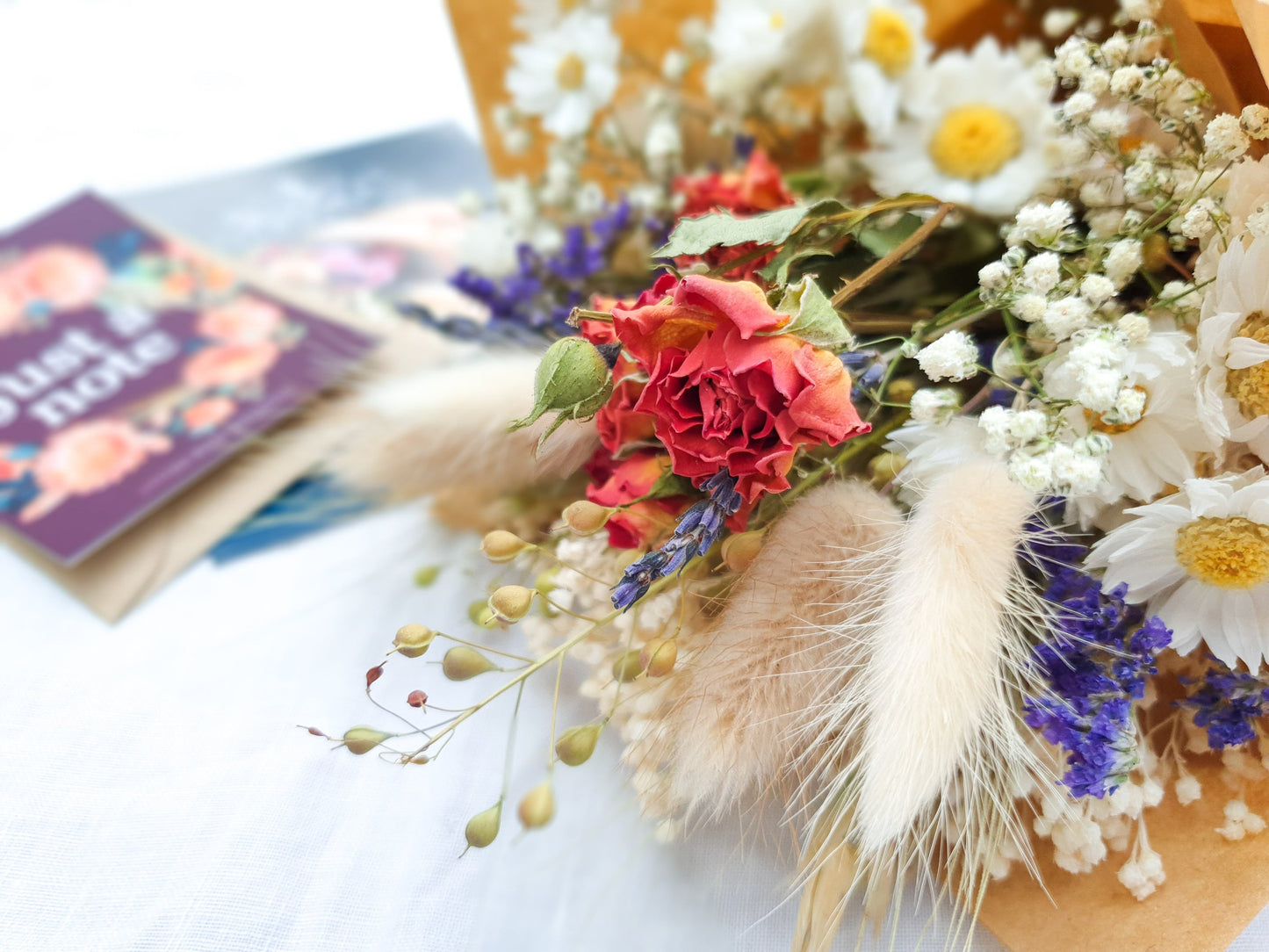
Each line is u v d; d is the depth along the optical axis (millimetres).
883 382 195
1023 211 189
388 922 209
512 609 182
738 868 209
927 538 180
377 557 249
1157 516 182
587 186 276
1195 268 188
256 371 275
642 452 203
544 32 268
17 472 260
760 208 248
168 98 353
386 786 221
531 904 209
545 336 239
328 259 303
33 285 292
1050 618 185
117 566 251
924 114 233
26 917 211
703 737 183
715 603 200
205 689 235
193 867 215
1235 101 198
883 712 174
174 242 304
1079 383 176
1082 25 249
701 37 273
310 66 359
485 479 223
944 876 200
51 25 376
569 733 182
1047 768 189
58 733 231
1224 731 187
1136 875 188
